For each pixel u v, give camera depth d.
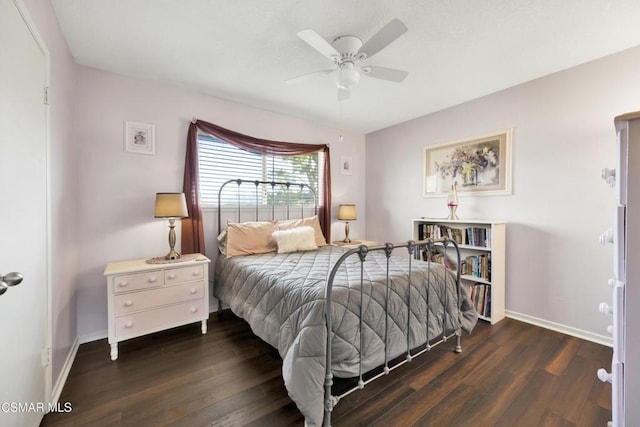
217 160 3.03
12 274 0.95
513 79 2.55
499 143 2.80
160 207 2.30
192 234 2.71
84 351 2.10
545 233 2.51
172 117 2.69
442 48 2.05
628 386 0.65
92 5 1.62
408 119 3.69
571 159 2.35
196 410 1.46
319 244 3.28
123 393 1.60
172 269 2.24
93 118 2.31
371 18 1.73
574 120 2.33
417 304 1.79
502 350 2.09
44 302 1.41
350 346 1.40
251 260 2.46
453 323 1.99
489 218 2.90
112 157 2.39
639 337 0.64
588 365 1.88
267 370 1.84
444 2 1.59
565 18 1.73
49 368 1.46
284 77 2.51
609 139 2.17
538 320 2.55
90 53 2.12
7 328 1.03
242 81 2.60
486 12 1.67
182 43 2.01
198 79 2.56
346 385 1.56
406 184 3.77
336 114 3.49
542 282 2.53
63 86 1.86
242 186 3.18
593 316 2.25
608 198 2.18
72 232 2.09
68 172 1.98
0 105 0.98
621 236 0.67
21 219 1.15
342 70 1.89
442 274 2.04
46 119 1.46
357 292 1.53
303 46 2.05
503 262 2.73
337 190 4.05
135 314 2.07
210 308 2.94
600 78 2.20
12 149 1.08
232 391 1.62
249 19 1.75
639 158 0.62
